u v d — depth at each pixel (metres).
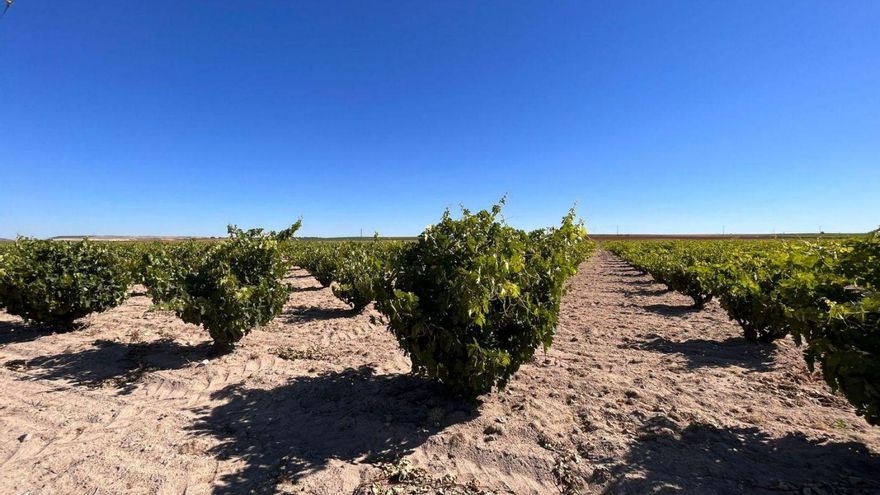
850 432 3.98
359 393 5.21
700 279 8.96
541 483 3.38
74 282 7.80
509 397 5.01
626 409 4.59
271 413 4.71
